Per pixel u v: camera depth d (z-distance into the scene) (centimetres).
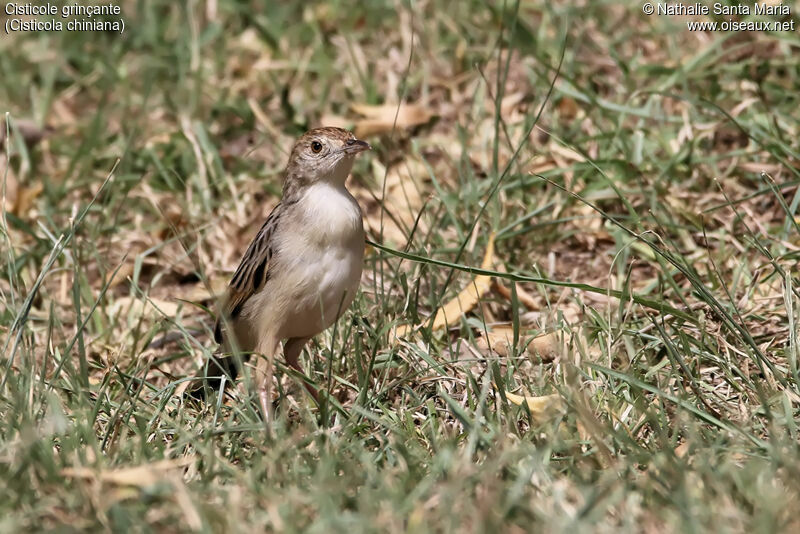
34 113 1638
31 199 1434
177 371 1116
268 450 820
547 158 1366
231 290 1022
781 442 783
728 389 922
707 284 1144
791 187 1252
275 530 701
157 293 1309
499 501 707
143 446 830
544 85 1470
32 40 1844
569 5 1627
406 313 1071
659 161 1339
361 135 1478
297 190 987
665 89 1431
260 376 977
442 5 1706
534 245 1265
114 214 1426
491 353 1031
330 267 976
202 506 714
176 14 1867
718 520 682
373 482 757
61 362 938
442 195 1239
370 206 1384
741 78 1415
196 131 1477
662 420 845
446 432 873
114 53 1769
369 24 1744
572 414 839
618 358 962
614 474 747
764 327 1044
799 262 1124
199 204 1407
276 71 1689
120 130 1603
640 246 1220
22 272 1301
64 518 726
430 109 1545
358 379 957
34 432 805
